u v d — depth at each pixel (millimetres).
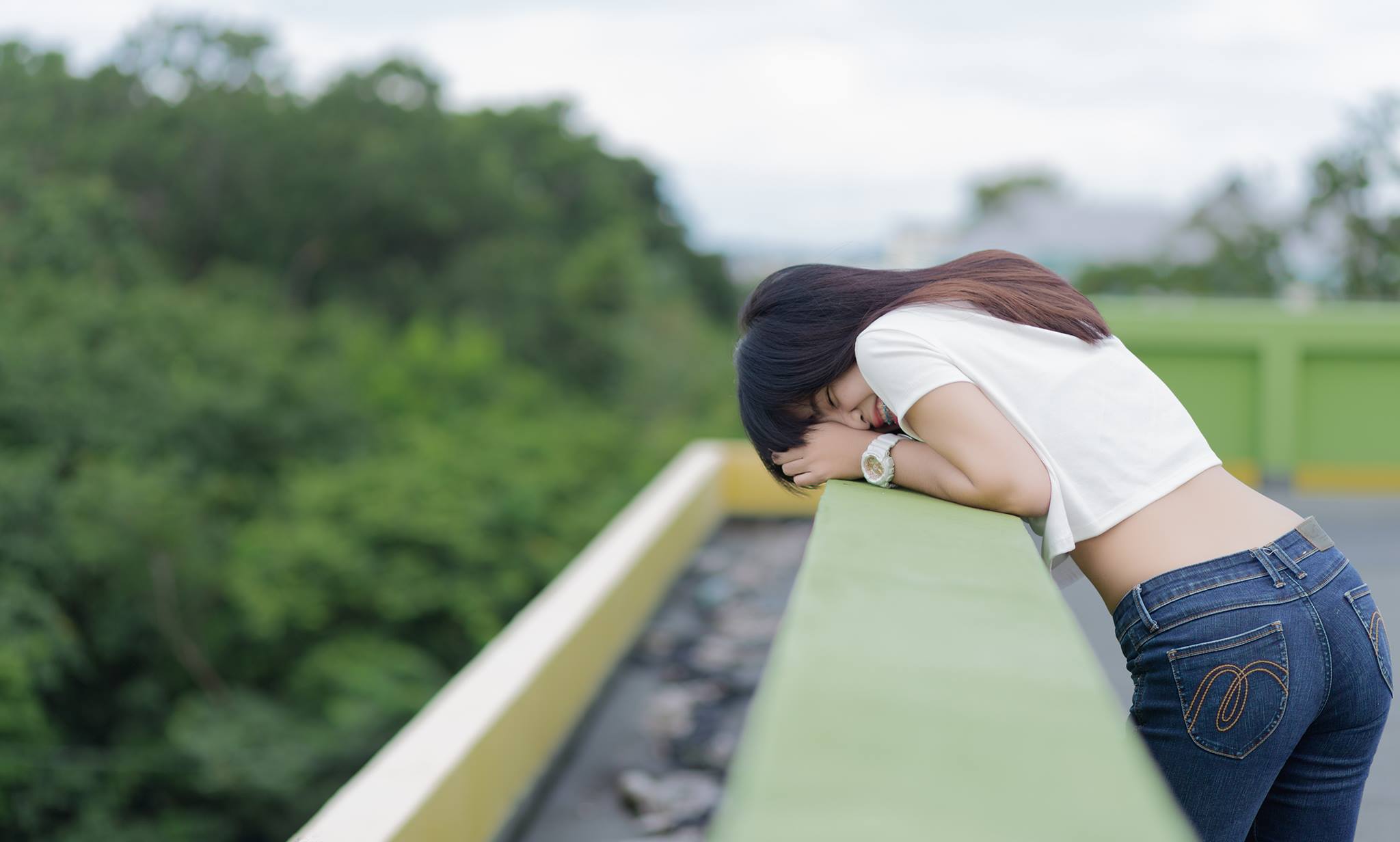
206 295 31312
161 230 35312
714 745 3457
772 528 6281
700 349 41219
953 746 692
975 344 1389
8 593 15297
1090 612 3783
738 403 1617
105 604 17500
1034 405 1368
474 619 17625
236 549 18266
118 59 36156
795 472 1560
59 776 14789
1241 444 6102
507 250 38000
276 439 22953
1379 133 9148
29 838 14750
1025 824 605
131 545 17188
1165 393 1425
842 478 1528
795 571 5363
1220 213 13141
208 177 35688
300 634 17812
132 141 34750
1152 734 1329
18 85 35000
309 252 36875
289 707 16844
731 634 4504
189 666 17625
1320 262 9531
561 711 3355
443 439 22391
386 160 36094
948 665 819
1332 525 5207
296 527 18031
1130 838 594
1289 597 1281
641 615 4520
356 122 37312
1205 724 1286
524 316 36875
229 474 22328
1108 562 1356
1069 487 1349
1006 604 965
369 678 16125
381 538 17953
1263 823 1443
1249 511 1354
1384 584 4113
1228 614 1274
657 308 42750
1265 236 12383
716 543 5965
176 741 15484
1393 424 5996
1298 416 6008
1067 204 29188
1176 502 1351
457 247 38750
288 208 36031
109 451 20000
